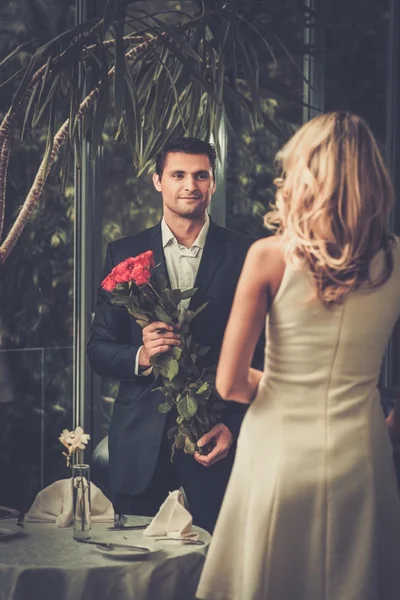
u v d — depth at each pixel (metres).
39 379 5.11
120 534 2.80
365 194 2.01
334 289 2.04
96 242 5.27
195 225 3.34
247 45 4.22
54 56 3.79
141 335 3.29
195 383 2.90
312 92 5.69
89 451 5.27
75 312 5.23
